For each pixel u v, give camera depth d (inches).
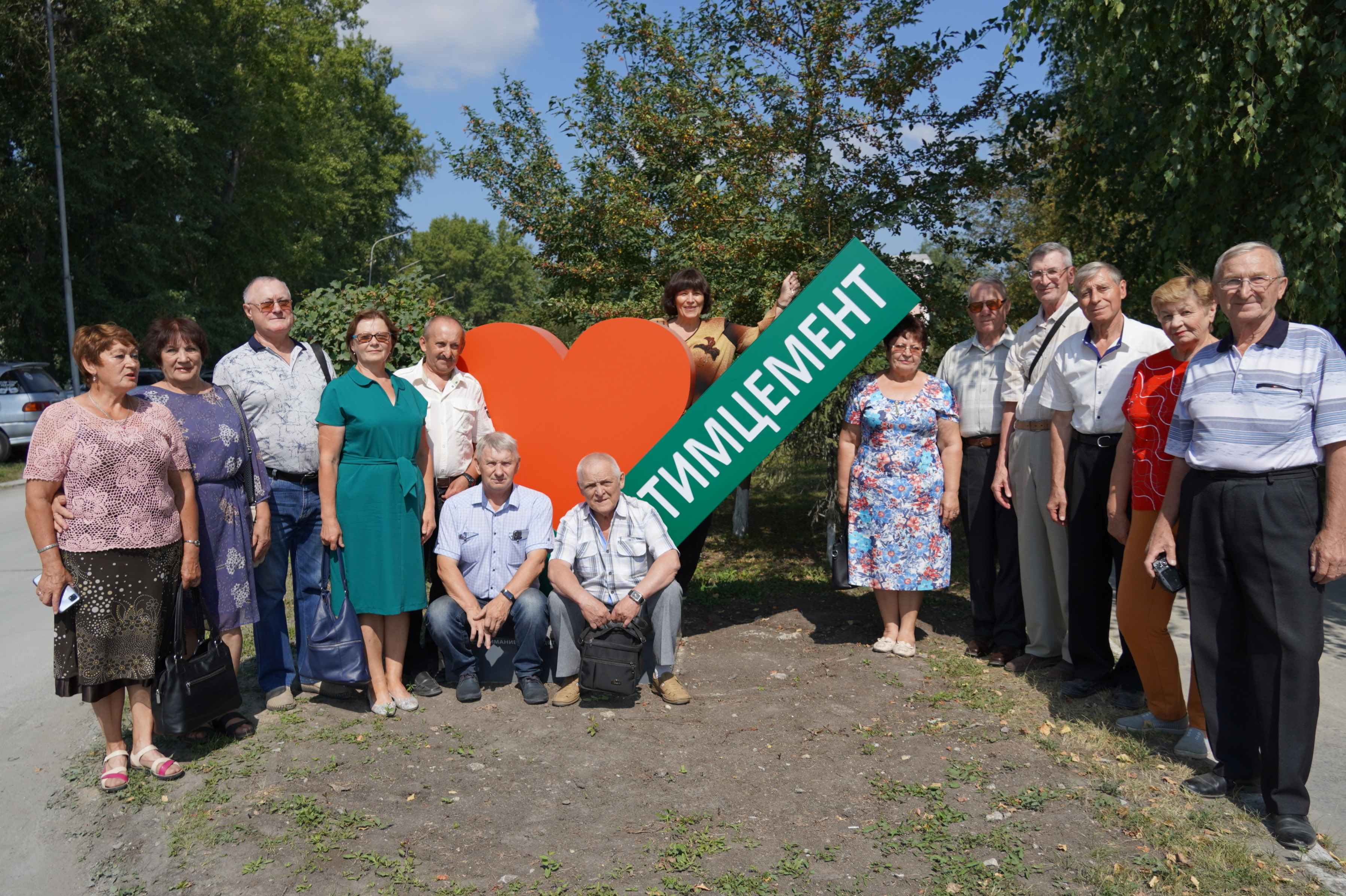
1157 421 136.5
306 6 1293.1
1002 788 129.3
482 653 176.2
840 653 191.5
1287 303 233.0
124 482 128.7
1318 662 114.3
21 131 768.9
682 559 206.2
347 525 154.2
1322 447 112.8
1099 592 160.6
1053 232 561.3
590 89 321.1
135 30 766.5
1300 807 115.3
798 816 123.3
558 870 110.7
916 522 182.5
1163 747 141.3
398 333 166.6
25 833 122.8
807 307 182.9
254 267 1092.5
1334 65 207.6
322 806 126.2
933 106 299.0
